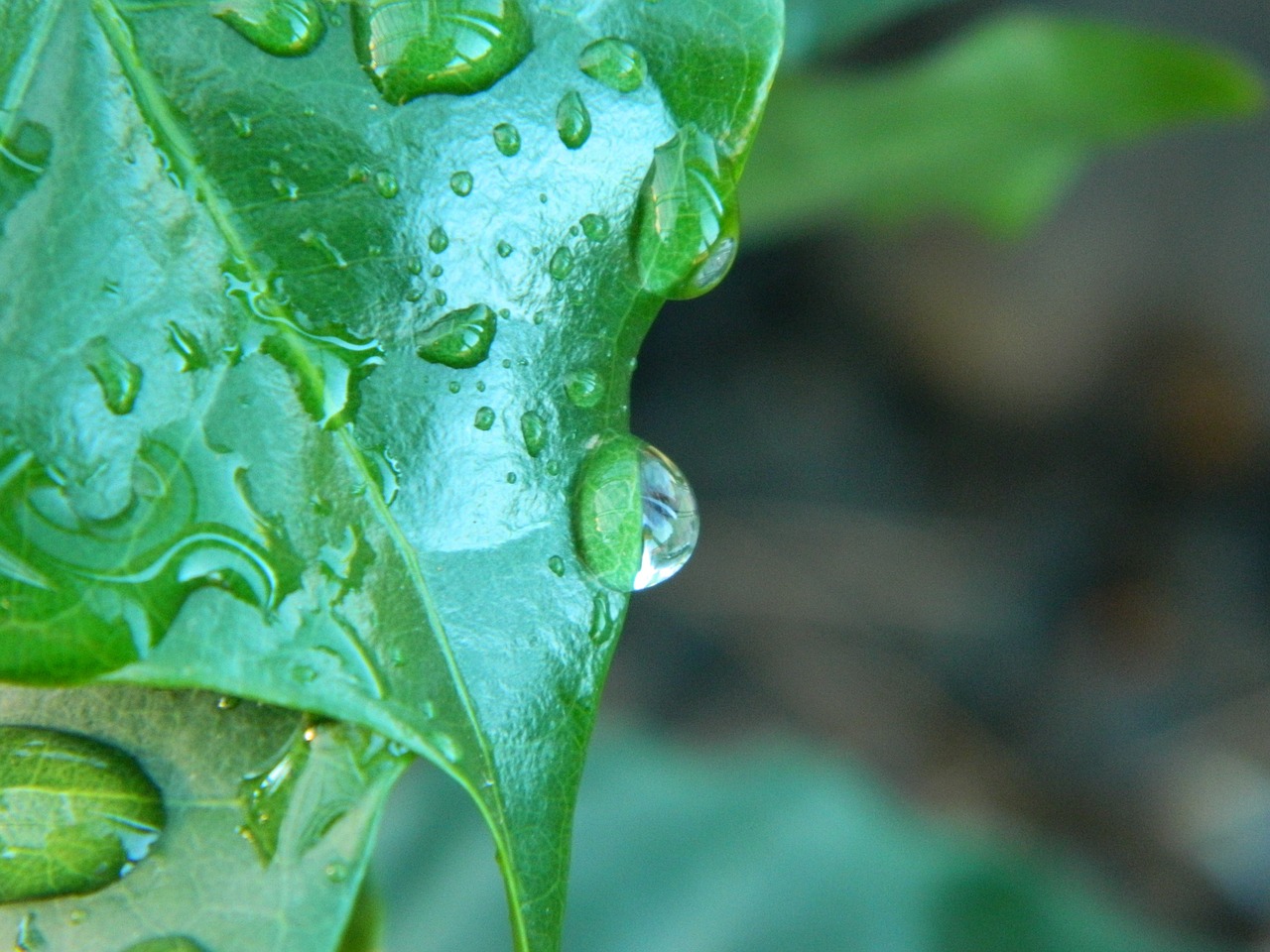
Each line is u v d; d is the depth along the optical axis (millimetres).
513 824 116
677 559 125
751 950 248
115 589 114
